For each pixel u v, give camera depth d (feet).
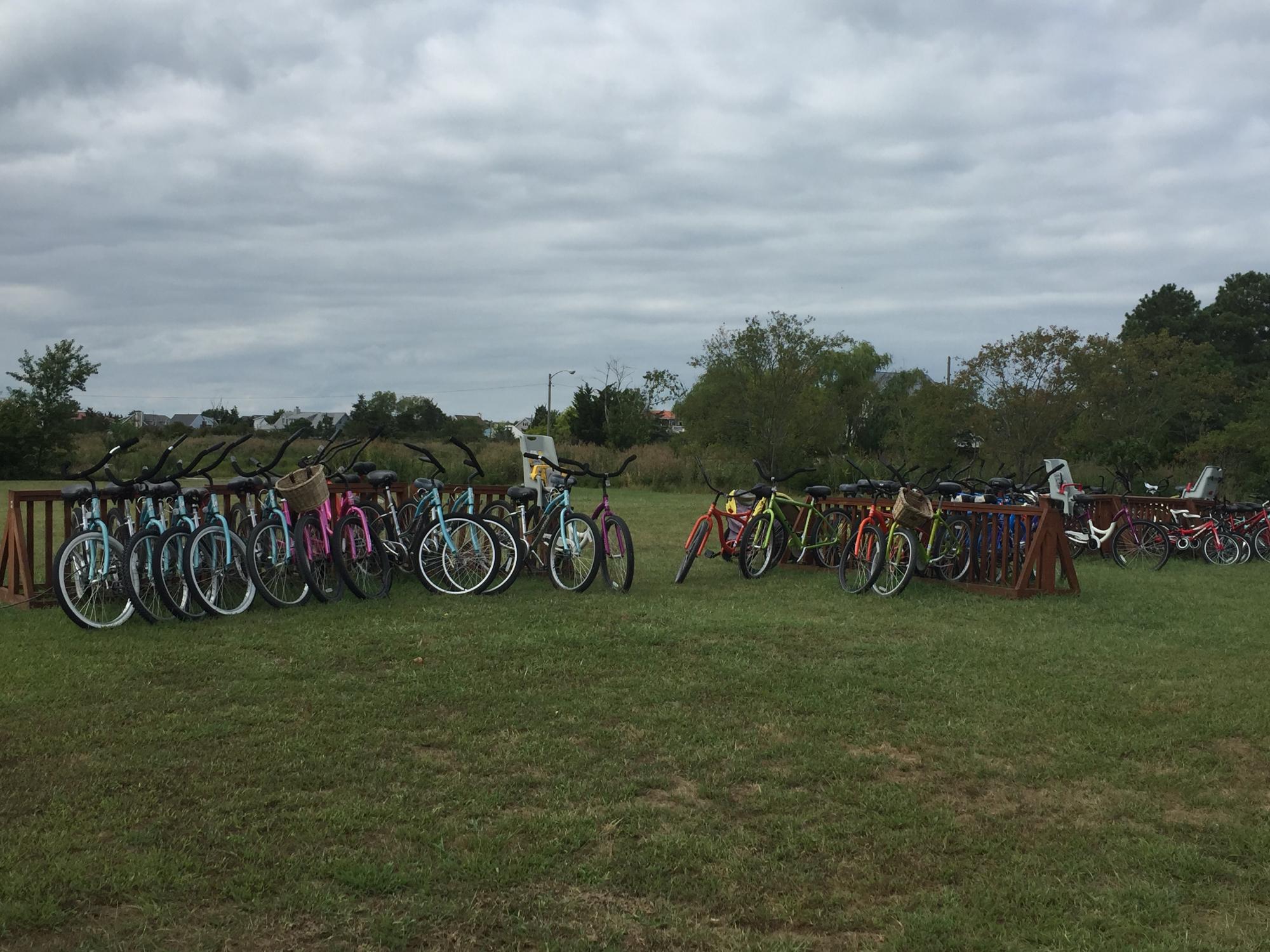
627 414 143.13
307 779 12.55
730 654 19.98
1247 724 15.81
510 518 30.01
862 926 9.38
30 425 105.50
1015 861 10.76
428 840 10.84
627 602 26.02
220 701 15.87
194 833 10.87
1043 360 78.02
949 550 31.17
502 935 8.99
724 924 9.34
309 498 24.30
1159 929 9.37
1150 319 143.43
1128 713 16.38
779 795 12.42
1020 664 19.86
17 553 24.82
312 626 21.88
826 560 34.71
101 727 14.37
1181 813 12.34
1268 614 27.17
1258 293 136.46
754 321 99.14
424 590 27.48
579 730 14.83
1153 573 37.65
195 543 22.56
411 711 15.58
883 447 108.99
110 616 22.65
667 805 12.14
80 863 10.04
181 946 8.68
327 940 8.84
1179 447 80.12
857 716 15.92
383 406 154.30
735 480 90.79
